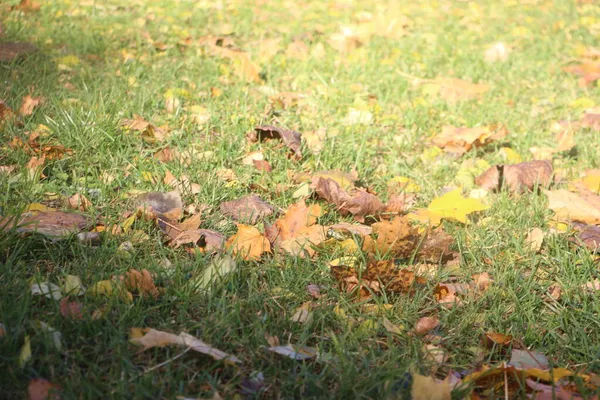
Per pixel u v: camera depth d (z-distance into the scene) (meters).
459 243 3.28
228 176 3.80
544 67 6.70
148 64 5.54
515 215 3.72
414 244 3.15
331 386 2.32
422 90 5.75
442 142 4.67
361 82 5.84
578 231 3.57
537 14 8.98
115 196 3.44
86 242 2.89
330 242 3.17
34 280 2.58
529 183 4.09
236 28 7.13
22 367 2.17
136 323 2.45
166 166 3.77
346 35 6.98
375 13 8.52
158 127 4.29
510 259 3.20
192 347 2.28
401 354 2.46
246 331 2.53
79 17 6.71
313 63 6.12
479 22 8.44
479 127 4.86
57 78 4.84
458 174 4.28
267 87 5.31
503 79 6.30
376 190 3.98
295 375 2.31
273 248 3.15
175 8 7.70
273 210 3.49
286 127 4.65
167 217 3.20
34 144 3.68
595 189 4.08
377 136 4.74
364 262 3.08
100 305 2.51
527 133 5.02
